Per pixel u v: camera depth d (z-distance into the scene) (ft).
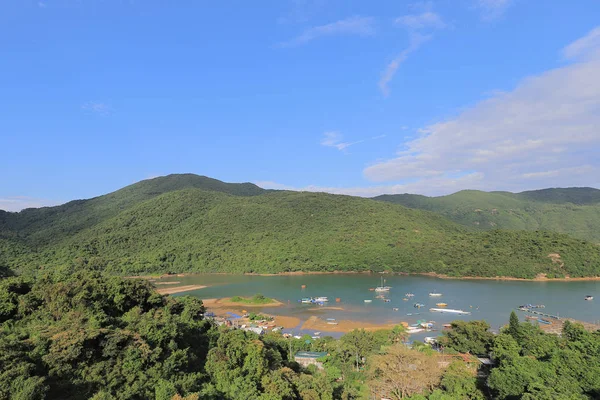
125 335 165.58
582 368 171.01
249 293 643.86
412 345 295.89
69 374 143.43
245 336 227.81
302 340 310.65
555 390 155.94
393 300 563.89
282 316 479.41
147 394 142.82
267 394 155.12
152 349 170.30
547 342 219.41
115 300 229.04
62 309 203.51
